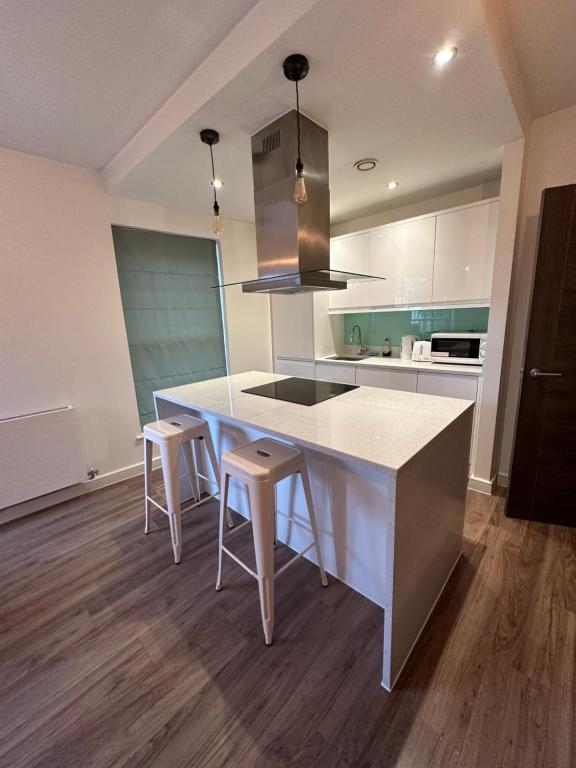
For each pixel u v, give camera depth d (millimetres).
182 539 2131
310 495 1606
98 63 1500
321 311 3693
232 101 1550
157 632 1497
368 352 3859
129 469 3000
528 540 1987
